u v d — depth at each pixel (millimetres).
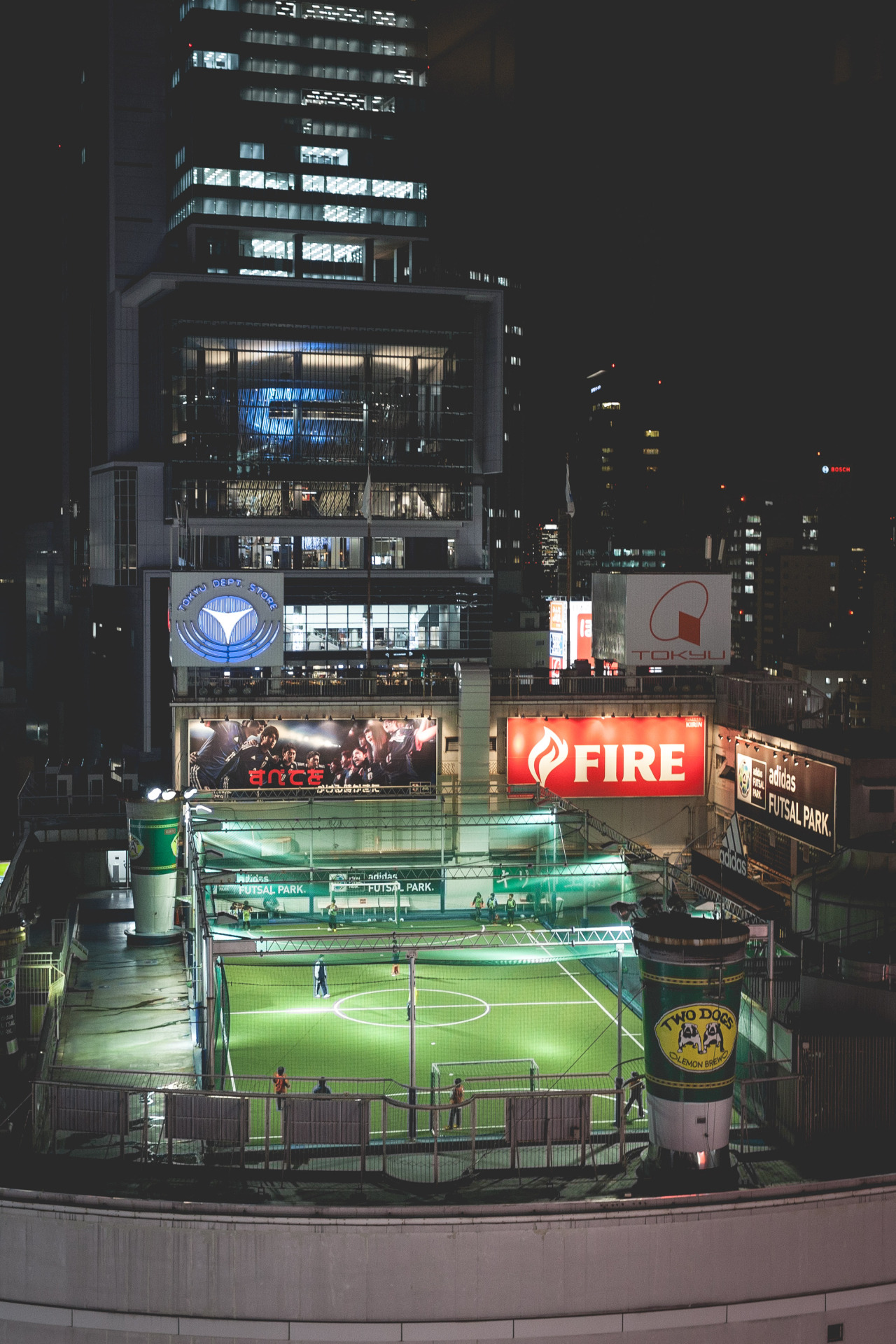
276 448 133500
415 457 137000
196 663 87188
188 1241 33750
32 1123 40219
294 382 133750
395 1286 33750
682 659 91750
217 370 131750
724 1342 34844
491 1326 33938
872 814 69250
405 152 160125
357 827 88188
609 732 92625
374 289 137500
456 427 138000
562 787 92250
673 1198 34781
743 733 84750
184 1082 51844
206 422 131625
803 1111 40219
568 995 70250
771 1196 35219
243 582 87688
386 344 135625
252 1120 46719
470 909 87000
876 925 52875
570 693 94750
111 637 149875
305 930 82312
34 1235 34250
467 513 138750
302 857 86375
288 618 130000
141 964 72688
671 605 91562
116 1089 38438
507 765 91688
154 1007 64438
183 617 86938
